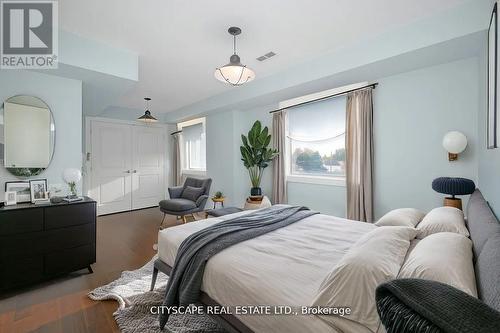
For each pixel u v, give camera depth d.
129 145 5.88
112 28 2.28
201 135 5.88
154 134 6.34
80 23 2.19
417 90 2.67
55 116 2.65
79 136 2.81
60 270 2.31
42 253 2.22
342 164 3.49
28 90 2.50
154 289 2.08
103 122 5.46
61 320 1.74
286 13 2.06
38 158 2.55
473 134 2.36
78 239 2.42
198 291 1.43
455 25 1.97
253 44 2.60
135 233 3.91
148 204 6.21
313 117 3.79
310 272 1.26
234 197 4.75
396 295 0.64
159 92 4.35
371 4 1.95
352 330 0.92
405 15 2.11
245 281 1.22
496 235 1.03
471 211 1.69
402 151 2.80
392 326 0.61
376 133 3.00
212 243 1.59
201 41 2.53
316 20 2.17
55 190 2.62
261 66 3.20
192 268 1.48
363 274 0.97
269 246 1.60
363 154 3.04
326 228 2.03
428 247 1.13
